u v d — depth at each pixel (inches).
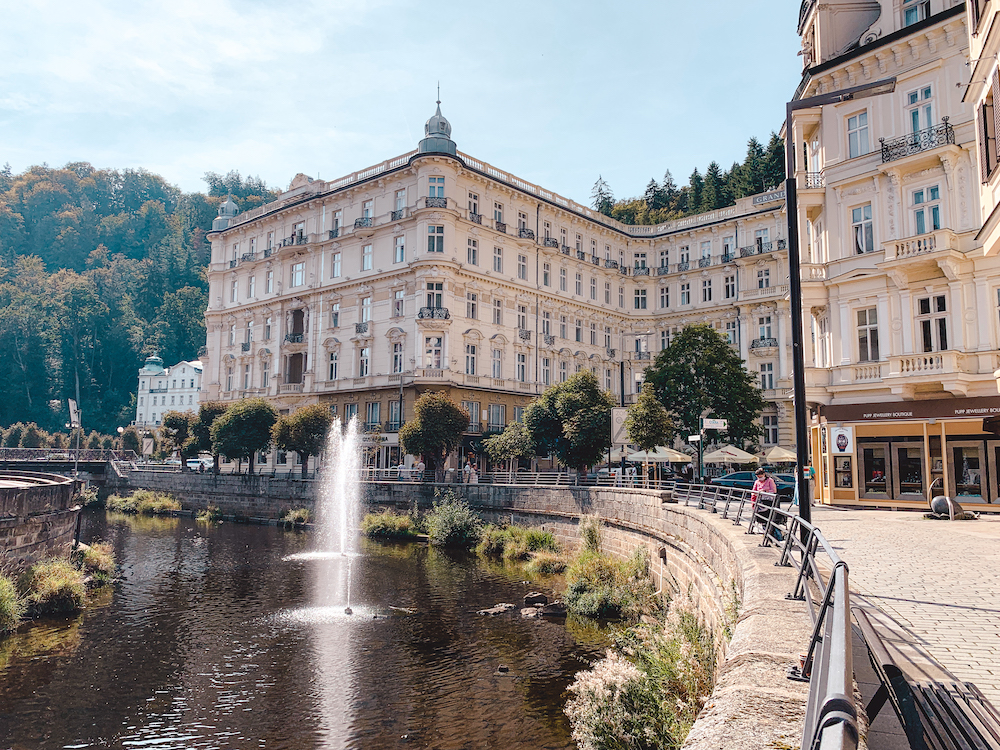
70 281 5211.6
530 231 2322.8
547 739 524.7
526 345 2257.6
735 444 1748.3
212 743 519.5
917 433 995.3
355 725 551.8
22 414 4485.7
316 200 2406.5
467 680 648.4
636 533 1072.8
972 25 609.6
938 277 989.2
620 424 1293.1
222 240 2861.7
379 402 2122.3
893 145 1043.9
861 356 1087.0
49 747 511.8
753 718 153.4
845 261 1107.9
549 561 1178.0
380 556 1337.4
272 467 2469.2
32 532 893.2
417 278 2028.8
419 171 2079.2
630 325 2679.6
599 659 698.8
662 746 383.9
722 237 2453.2
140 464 2605.8
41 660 699.4
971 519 815.7
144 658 709.3
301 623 843.4
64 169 6879.9
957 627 301.4
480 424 2075.5
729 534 562.3
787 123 517.0
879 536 642.8
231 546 1461.6
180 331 5447.8
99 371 5083.7
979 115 590.9
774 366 2213.3
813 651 180.2
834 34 1166.3
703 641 454.0
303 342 2432.3
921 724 188.5
